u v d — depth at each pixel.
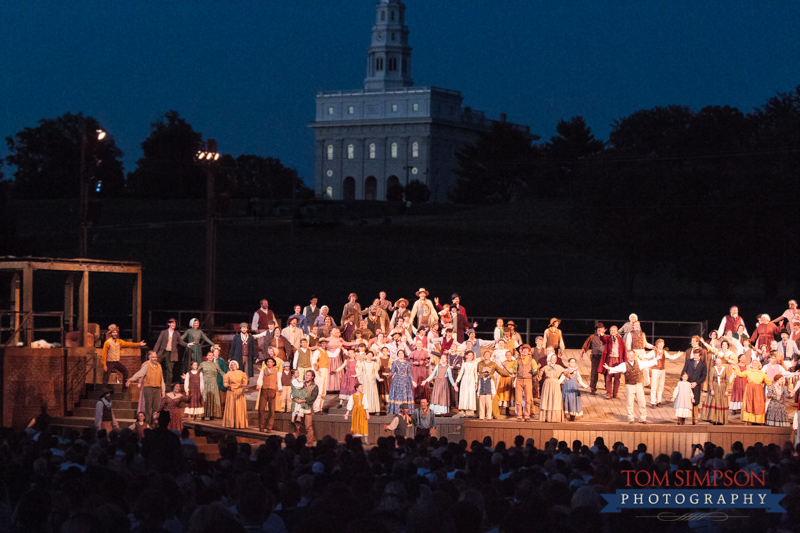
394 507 11.55
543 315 81.31
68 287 32.09
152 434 17.41
